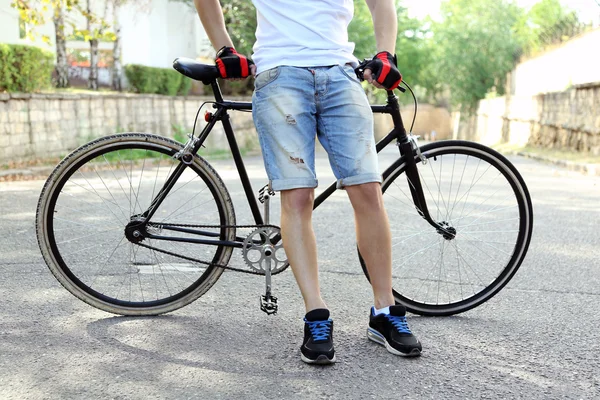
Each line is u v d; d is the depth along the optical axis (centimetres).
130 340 262
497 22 3231
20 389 215
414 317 303
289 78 244
